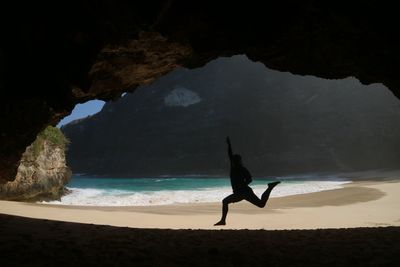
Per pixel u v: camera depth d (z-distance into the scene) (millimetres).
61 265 4914
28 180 26672
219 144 85750
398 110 74938
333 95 81688
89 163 99000
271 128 82812
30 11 9852
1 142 12852
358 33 10438
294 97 85062
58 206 21109
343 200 24406
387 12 9164
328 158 75250
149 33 11359
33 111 12695
